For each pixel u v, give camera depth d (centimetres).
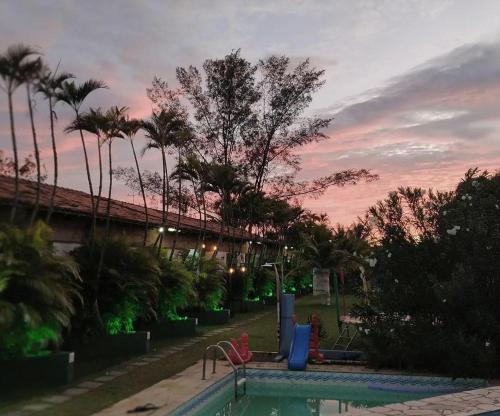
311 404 966
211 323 1948
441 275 1122
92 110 1262
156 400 799
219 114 3859
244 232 3216
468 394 824
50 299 880
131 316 1297
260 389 1058
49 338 896
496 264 1007
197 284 1909
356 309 1161
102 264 1222
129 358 1198
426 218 1170
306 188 4109
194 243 2470
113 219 1512
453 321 1043
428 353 1019
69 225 1375
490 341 991
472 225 1067
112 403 793
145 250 1359
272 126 3953
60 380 916
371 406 945
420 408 740
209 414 893
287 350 1205
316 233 3059
